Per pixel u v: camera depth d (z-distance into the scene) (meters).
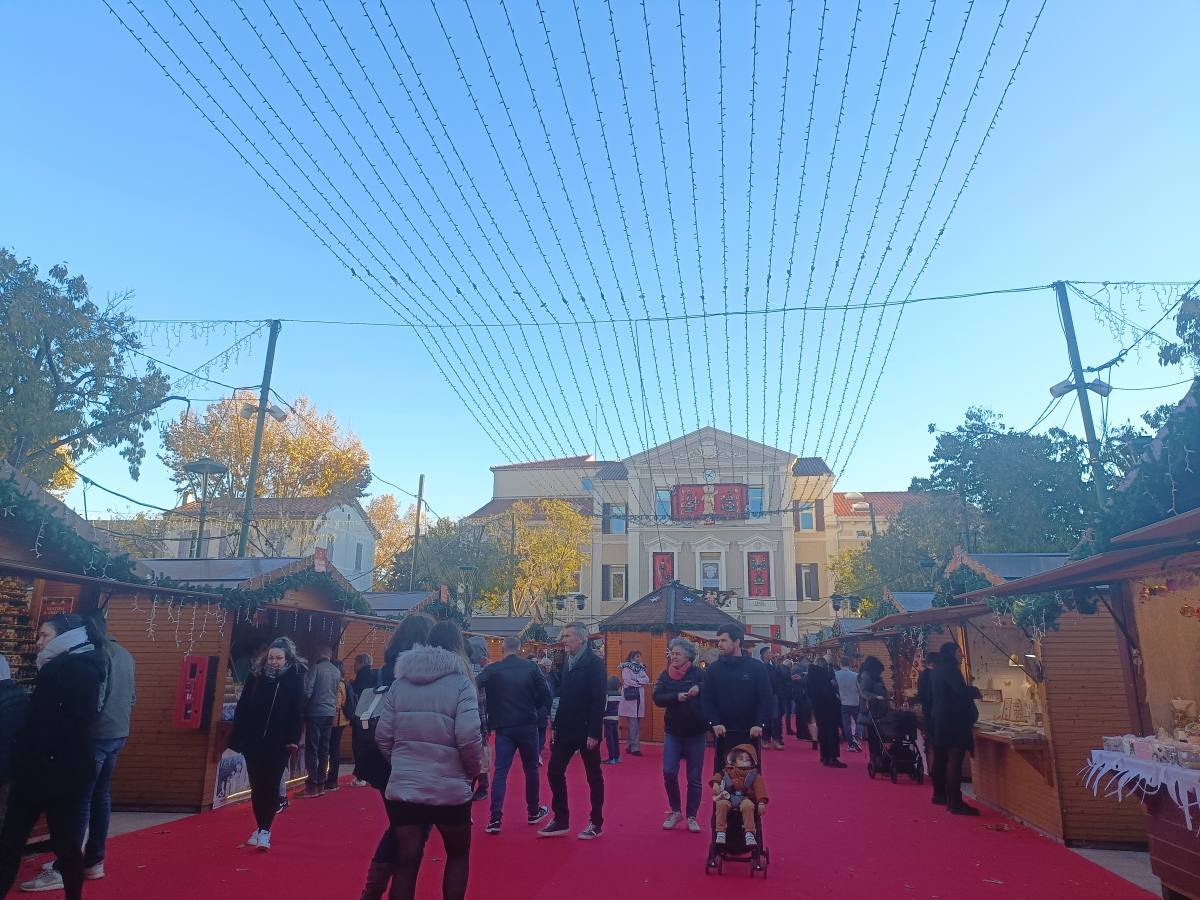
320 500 35.16
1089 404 14.07
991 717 10.46
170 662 9.41
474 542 41.91
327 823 8.41
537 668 8.27
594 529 49.97
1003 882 6.21
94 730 6.03
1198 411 6.20
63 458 22.12
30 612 7.93
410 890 4.23
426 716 4.50
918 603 14.49
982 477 22.19
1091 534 7.07
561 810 7.72
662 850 7.17
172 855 6.82
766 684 7.29
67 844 4.95
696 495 27.62
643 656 19.31
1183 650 6.96
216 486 34.19
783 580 47.25
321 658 10.60
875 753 12.64
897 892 5.89
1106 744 6.38
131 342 21.86
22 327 18.91
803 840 7.76
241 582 9.59
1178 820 5.23
